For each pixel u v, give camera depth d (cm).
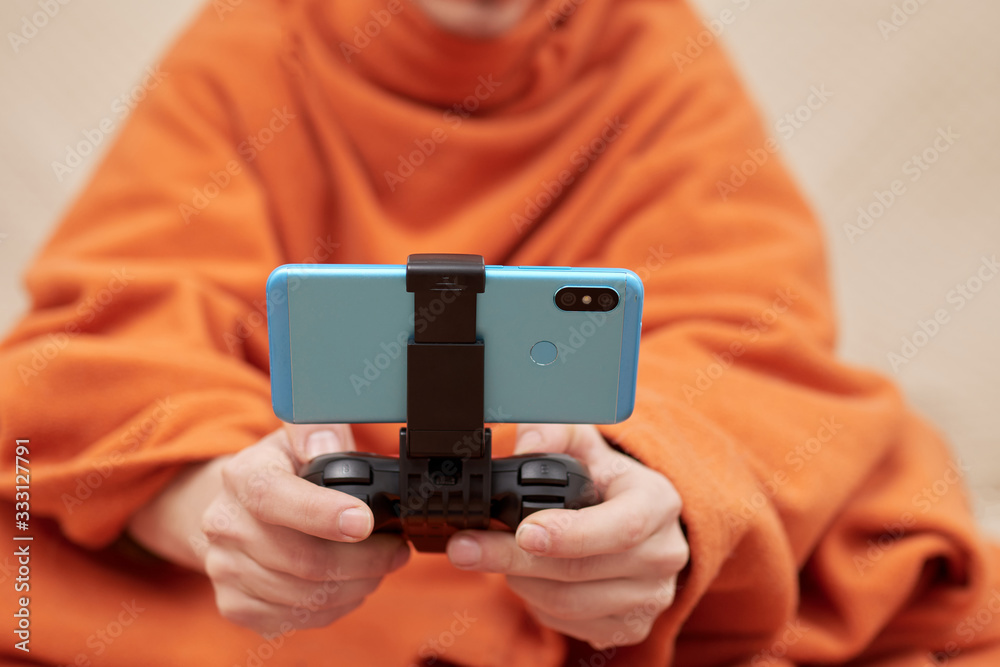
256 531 52
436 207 97
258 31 98
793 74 156
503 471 51
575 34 96
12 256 139
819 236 96
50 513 70
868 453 77
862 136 155
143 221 89
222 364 76
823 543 76
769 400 77
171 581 73
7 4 145
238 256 90
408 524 51
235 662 67
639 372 75
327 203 98
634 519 50
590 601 54
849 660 77
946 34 152
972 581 74
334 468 50
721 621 70
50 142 145
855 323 149
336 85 93
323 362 47
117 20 151
